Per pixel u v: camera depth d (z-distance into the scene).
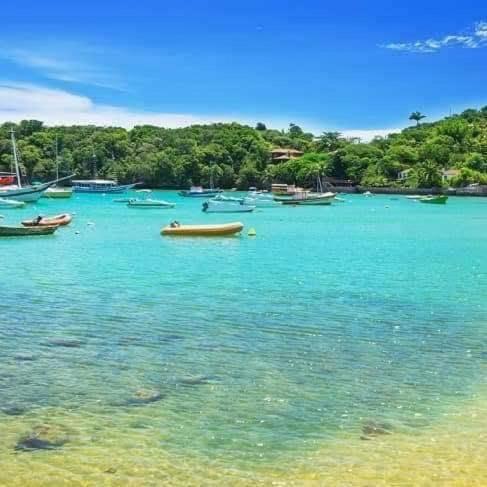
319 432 9.94
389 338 16.05
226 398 11.45
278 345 15.24
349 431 9.99
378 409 10.98
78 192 136.38
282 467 8.70
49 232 45.91
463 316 18.78
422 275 27.48
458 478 8.34
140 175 171.00
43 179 167.62
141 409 10.88
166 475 8.45
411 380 12.61
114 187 137.88
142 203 89.38
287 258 33.75
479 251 38.69
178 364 13.56
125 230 52.12
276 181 170.62
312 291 22.94
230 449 9.29
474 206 108.50
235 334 16.31
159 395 11.58
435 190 152.25
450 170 164.38
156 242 41.97
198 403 11.19
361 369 13.31
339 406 11.10
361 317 18.52
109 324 17.34
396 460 8.91
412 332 16.72
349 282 25.20
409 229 58.12
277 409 10.94
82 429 9.98
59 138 180.50
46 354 14.26
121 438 9.65
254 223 65.12
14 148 98.75
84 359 13.88
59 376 12.64
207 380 12.48
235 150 184.75
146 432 9.90
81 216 72.50
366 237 48.72
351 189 163.38
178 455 9.07
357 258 34.16
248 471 8.58
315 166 165.38
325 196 105.69
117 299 21.05
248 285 24.20
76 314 18.61
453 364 13.74
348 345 15.32
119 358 14.00
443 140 184.62
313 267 29.98
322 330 16.86
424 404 11.24
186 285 24.14
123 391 11.78
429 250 39.19
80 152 176.00
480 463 8.80
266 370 13.19
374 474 8.47
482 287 24.17
